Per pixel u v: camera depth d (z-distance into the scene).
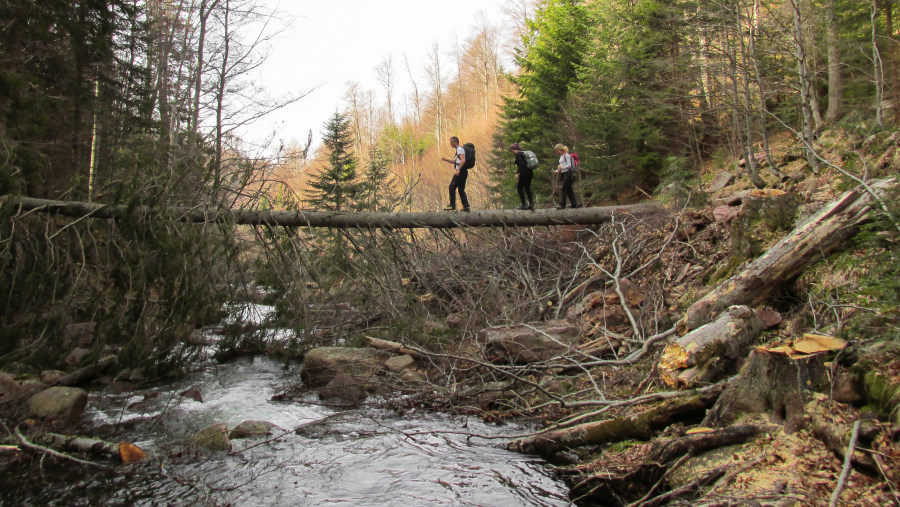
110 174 10.27
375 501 3.86
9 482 4.26
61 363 7.28
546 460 4.58
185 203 8.70
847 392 3.30
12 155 8.23
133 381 7.43
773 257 5.19
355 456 4.79
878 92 9.12
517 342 6.86
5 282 6.97
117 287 7.40
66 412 5.69
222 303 8.59
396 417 5.98
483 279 9.95
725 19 11.83
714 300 5.27
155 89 14.88
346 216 9.52
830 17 11.82
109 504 3.91
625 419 4.36
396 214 9.70
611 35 15.84
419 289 10.50
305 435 5.41
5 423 5.37
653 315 6.69
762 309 4.96
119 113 13.08
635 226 9.38
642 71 15.07
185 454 4.88
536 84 20.56
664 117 14.99
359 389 6.78
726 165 13.41
